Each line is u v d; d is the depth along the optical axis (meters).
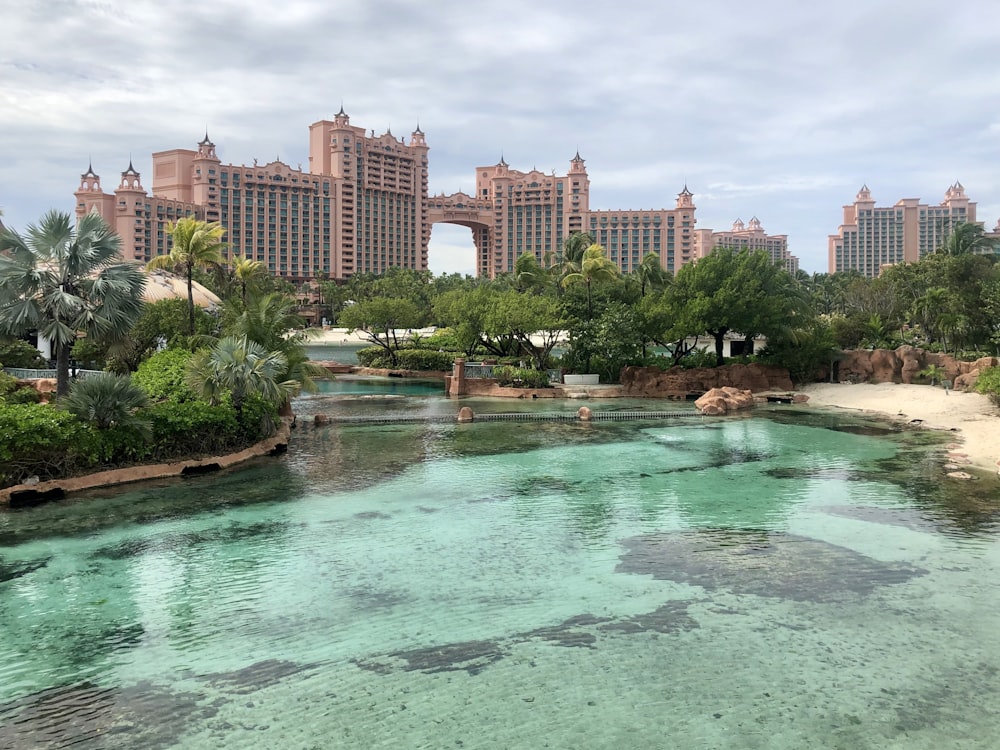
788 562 13.90
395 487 20.06
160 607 11.77
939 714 8.57
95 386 19.92
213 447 23.00
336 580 12.98
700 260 48.16
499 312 48.28
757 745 7.96
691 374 44.16
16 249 20.39
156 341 41.06
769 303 44.78
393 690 9.18
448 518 16.98
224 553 14.41
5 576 13.09
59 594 12.29
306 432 30.02
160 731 8.26
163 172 189.75
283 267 187.88
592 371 48.91
